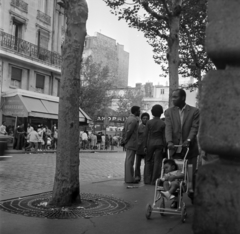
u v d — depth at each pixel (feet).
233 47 7.06
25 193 22.26
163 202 17.63
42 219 15.90
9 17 91.20
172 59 36.42
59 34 113.70
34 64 96.99
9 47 89.35
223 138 7.02
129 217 16.88
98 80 134.82
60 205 18.34
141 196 22.79
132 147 29.58
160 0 38.68
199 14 46.83
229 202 6.93
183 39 54.54
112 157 74.38
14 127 88.53
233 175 6.97
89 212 17.44
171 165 17.13
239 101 6.97
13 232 13.85
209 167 7.25
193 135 18.34
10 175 33.45
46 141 84.43
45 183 29.27
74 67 18.53
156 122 28.45
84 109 130.93
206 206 7.16
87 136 110.01
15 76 93.45
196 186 7.34
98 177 35.22
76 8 18.51
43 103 89.25
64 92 18.54
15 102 83.25
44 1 106.52
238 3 7.09
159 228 15.06
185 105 19.57
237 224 6.83
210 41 7.30
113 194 23.29
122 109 192.13
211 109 7.20
